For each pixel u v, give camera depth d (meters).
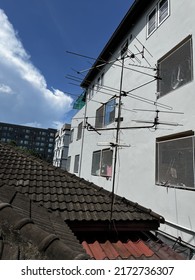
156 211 7.27
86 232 4.30
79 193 5.12
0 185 4.31
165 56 8.08
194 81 6.39
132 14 10.59
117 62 12.58
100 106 14.70
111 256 3.52
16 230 2.14
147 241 4.27
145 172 8.24
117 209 4.68
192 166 6.09
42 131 104.81
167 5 8.43
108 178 11.55
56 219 3.68
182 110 6.73
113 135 11.64
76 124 21.25
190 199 5.96
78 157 18.86
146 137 8.49
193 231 5.66
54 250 1.95
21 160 6.53
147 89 8.88
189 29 6.91
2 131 99.94
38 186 5.07
